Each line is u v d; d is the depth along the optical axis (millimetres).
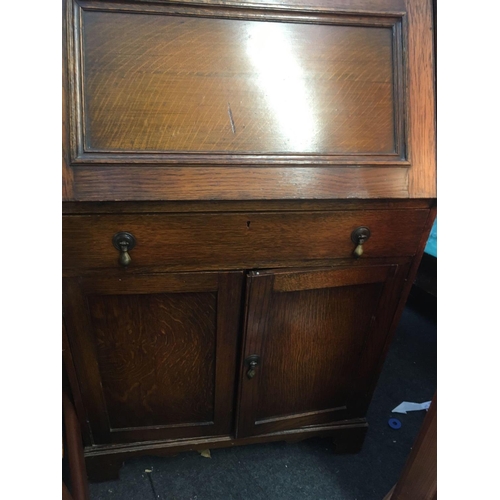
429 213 719
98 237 630
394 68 674
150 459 1003
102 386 799
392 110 678
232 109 628
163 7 606
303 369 866
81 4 587
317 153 649
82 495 751
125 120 603
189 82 618
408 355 1396
